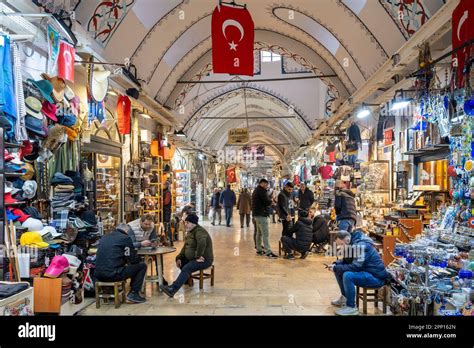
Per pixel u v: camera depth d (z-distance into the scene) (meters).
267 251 8.74
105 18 6.52
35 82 4.34
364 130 10.16
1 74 3.49
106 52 7.12
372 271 4.67
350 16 7.54
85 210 5.61
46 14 3.84
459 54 4.14
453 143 4.93
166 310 4.93
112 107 7.82
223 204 15.44
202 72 11.61
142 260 6.37
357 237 4.91
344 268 4.81
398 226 6.17
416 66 6.25
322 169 12.80
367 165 8.84
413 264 4.24
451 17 4.32
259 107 22.41
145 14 7.69
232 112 22.39
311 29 9.66
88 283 5.34
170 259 8.46
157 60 9.29
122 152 8.20
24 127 3.91
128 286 5.83
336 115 10.91
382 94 7.55
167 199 10.43
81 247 5.34
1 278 3.59
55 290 4.00
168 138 12.43
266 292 5.76
